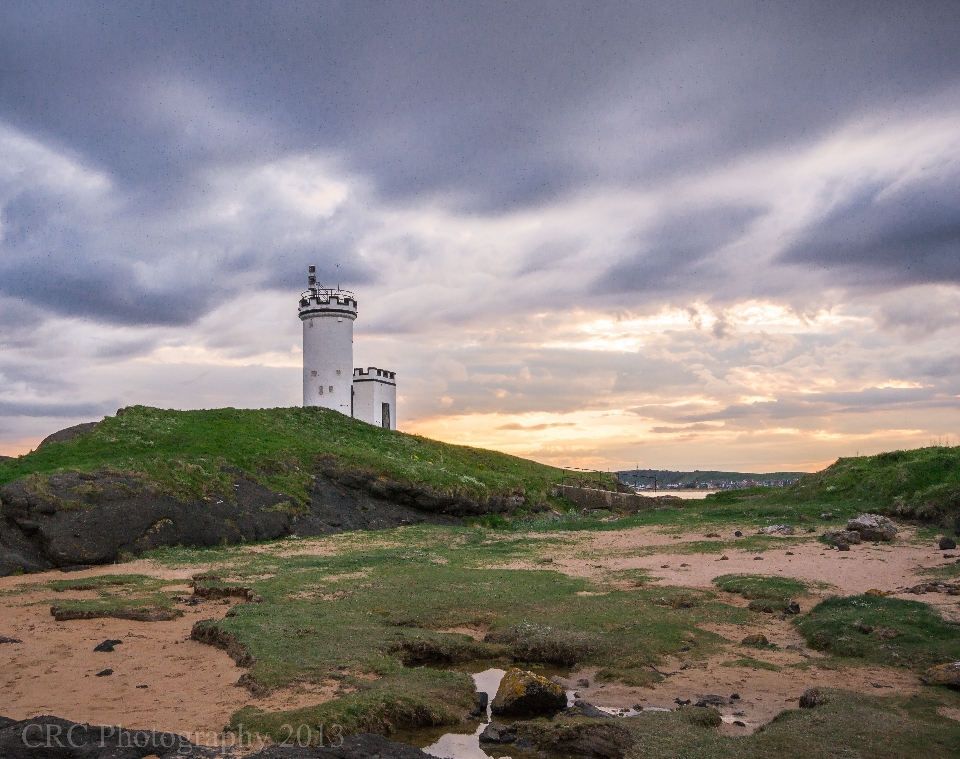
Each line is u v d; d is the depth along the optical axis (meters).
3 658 17.19
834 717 12.45
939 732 11.85
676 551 32.12
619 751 11.68
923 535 33.81
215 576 26.97
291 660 15.56
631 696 14.77
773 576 24.59
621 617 19.97
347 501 47.81
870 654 16.58
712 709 13.44
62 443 44.88
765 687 15.02
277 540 38.94
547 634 18.30
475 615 20.80
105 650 17.77
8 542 31.73
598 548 34.56
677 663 16.66
